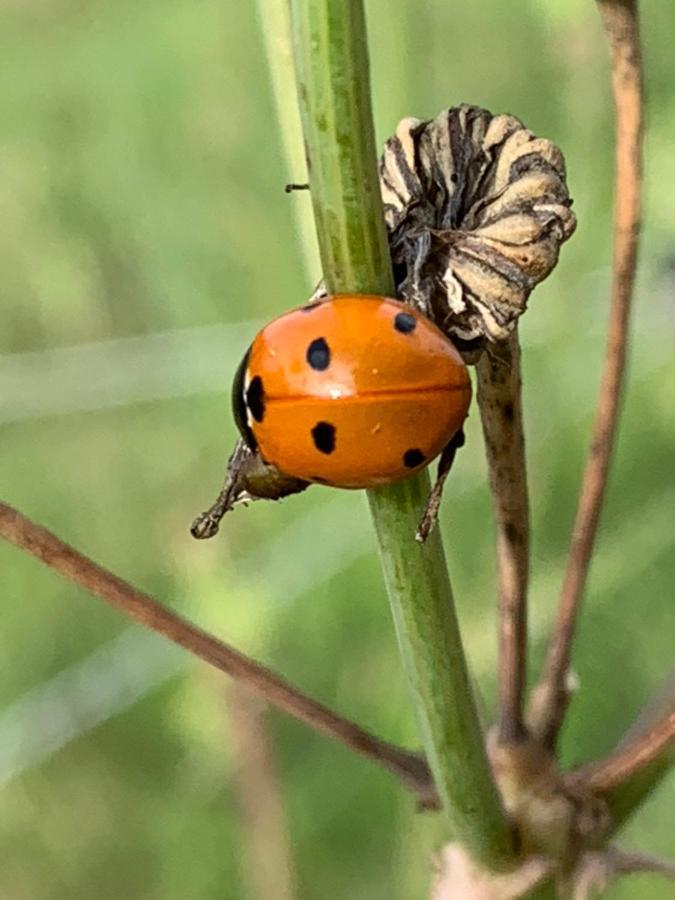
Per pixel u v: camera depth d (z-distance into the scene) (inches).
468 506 5.0
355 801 5.6
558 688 2.6
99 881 5.9
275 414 2.1
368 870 5.5
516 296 2.1
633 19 2.4
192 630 2.3
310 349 2.0
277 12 2.6
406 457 2.0
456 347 2.1
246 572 5.1
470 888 2.5
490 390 2.3
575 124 5.6
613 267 2.5
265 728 4.8
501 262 2.1
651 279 5.2
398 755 2.5
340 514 5.3
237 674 2.3
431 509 2.1
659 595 5.4
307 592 5.4
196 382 5.4
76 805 5.8
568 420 5.3
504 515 2.4
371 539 5.3
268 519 5.6
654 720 2.6
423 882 5.1
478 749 2.3
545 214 2.1
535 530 5.2
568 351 5.4
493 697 4.6
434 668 2.2
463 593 4.9
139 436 6.2
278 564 5.1
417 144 2.1
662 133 5.2
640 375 5.3
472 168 2.1
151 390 5.4
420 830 5.1
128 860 5.9
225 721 4.8
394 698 5.5
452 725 2.3
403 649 2.2
